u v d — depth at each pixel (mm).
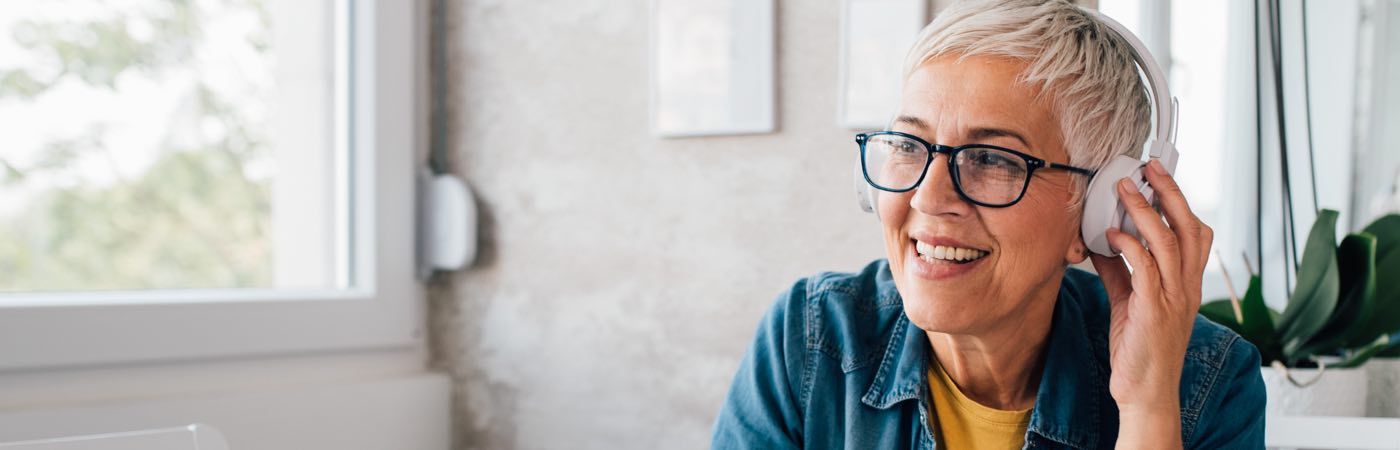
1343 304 1293
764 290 1654
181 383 1529
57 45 1457
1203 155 1594
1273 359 1316
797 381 989
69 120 1470
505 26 1894
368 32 1809
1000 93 774
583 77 1820
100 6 1515
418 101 1932
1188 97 1579
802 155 1625
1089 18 801
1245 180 1603
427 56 1951
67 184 1464
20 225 1403
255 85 1744
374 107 1808
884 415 946
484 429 1919
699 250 1712
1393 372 1416
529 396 1870
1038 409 882
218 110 1683
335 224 1841
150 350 1476
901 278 834
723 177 1691
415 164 1915
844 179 1592
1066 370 904
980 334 844
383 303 1831
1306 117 1590
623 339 1780
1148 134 845
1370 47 1585
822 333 1001
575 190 1824
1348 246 1277
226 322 1573
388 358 1863
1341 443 1009
